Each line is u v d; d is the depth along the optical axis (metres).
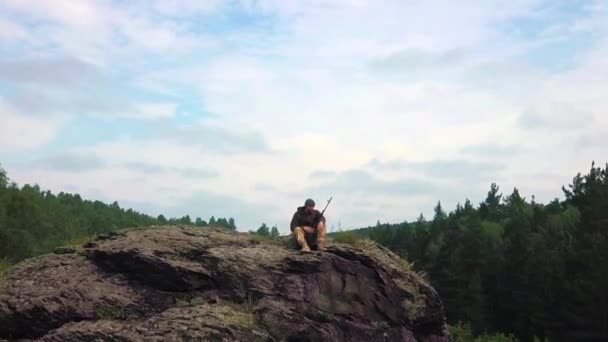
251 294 11.94
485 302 66.31
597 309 53.22
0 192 68.81
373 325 12.72
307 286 12.20
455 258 73.31
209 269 12.19
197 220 59.84
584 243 61.19
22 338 11.06
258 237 14.38
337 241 14.84
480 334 61.47
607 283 52.91
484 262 70.88
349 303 12.72
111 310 11.29
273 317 11.44
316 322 11.81
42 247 59.72
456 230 81.06
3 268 13.44
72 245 13.59
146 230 13.75
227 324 10.78
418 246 86.69
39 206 66.06
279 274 12.38
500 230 97.31
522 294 62.50
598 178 68.25
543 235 76.81
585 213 64.50
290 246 13.98
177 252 12.59
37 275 12.11
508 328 64.94
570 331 54.69
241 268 12.28
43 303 11.12
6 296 11.40
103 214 82.25
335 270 12.90
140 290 11.80
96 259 12.40
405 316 13.37
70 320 11.11
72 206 84.69
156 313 11.45
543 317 58.47
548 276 61.34
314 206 14.23
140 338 10.29
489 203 124.06
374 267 13.51
